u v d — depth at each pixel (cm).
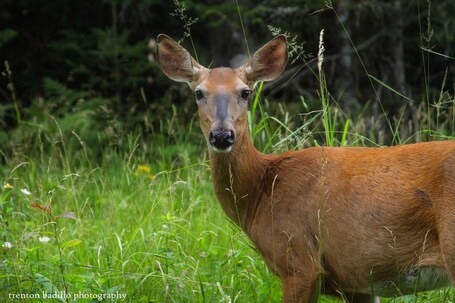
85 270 1029
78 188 1345
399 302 977
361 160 861
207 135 939
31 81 2342
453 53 2130
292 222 882
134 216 1215
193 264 1042
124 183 1390
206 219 1210
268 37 2091
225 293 984
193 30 2331
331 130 1116
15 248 1016
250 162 930
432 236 789
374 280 840
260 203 916
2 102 2298
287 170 907
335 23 2088
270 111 1878
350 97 2008
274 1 1947
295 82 2106
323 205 859
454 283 770
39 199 1197
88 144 1878
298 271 877
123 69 2189
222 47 2142
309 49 2117
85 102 2038
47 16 2402
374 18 2080
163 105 2081
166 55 1005
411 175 809
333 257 859
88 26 2384
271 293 998
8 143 1895
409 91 2069
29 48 2397
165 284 947
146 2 2234
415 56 2220
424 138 1234
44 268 1021
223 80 945
